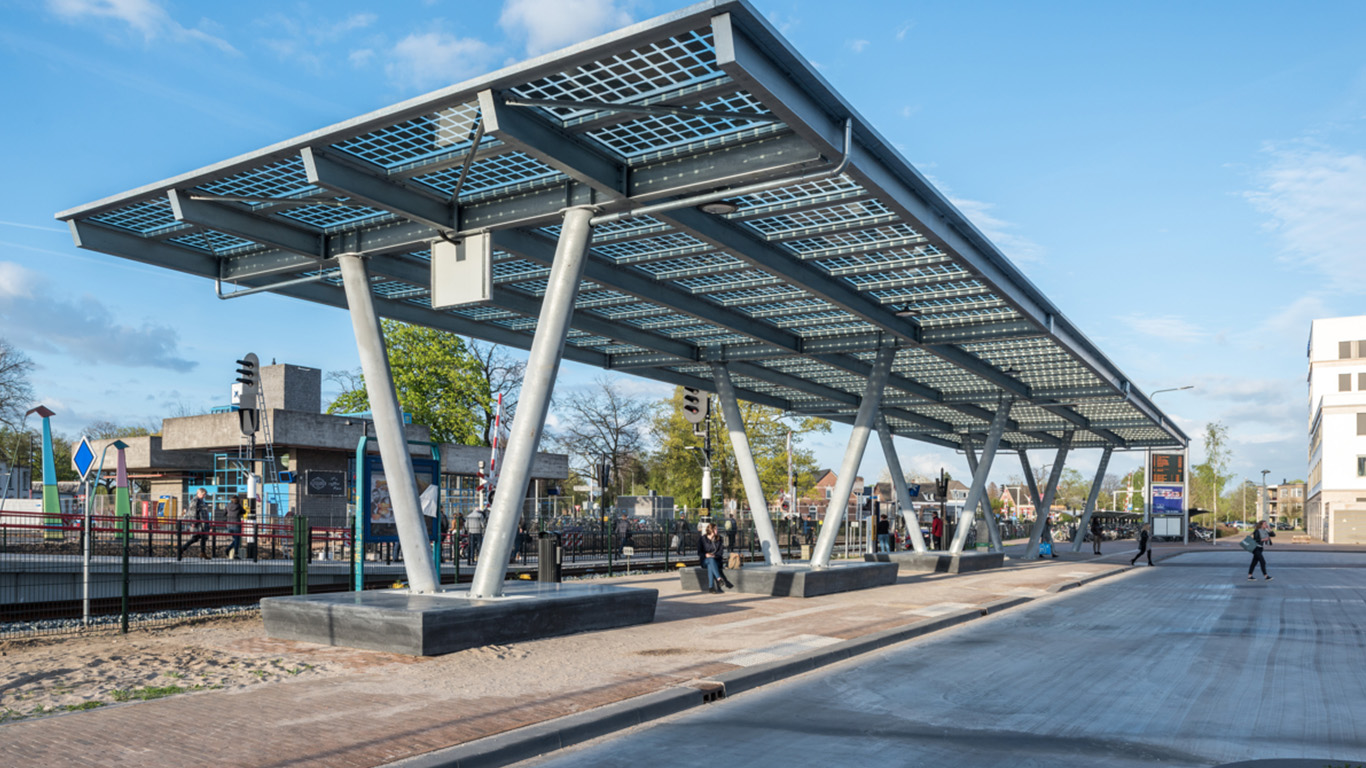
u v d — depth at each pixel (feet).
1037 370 82.33
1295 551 173.27
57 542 59.00
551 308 39.68
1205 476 328.90
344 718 24.45
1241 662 37.83
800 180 34.22
